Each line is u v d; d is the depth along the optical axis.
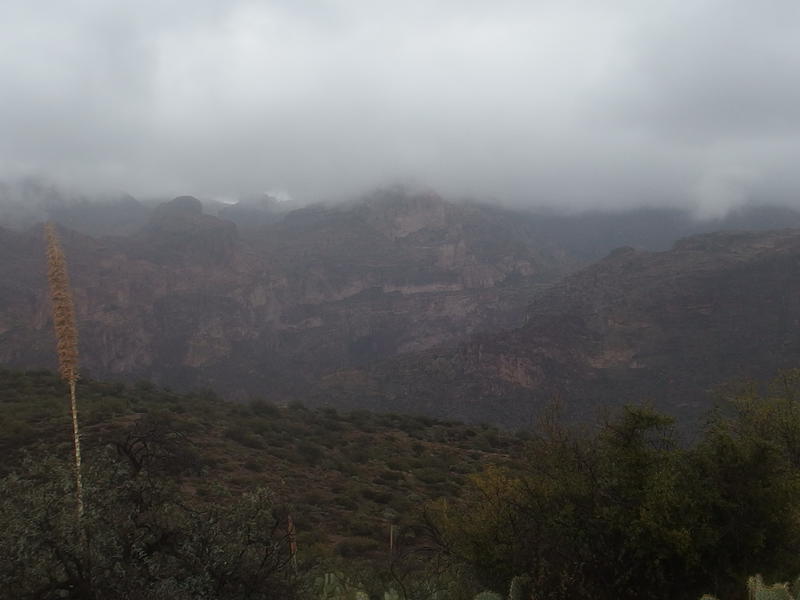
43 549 6.82
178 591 7.10
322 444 51.31
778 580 8.71
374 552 25.08
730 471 9.23
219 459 37.47
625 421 10.38
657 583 8.75
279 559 8.55
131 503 8.05
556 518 9.43
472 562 10.68
